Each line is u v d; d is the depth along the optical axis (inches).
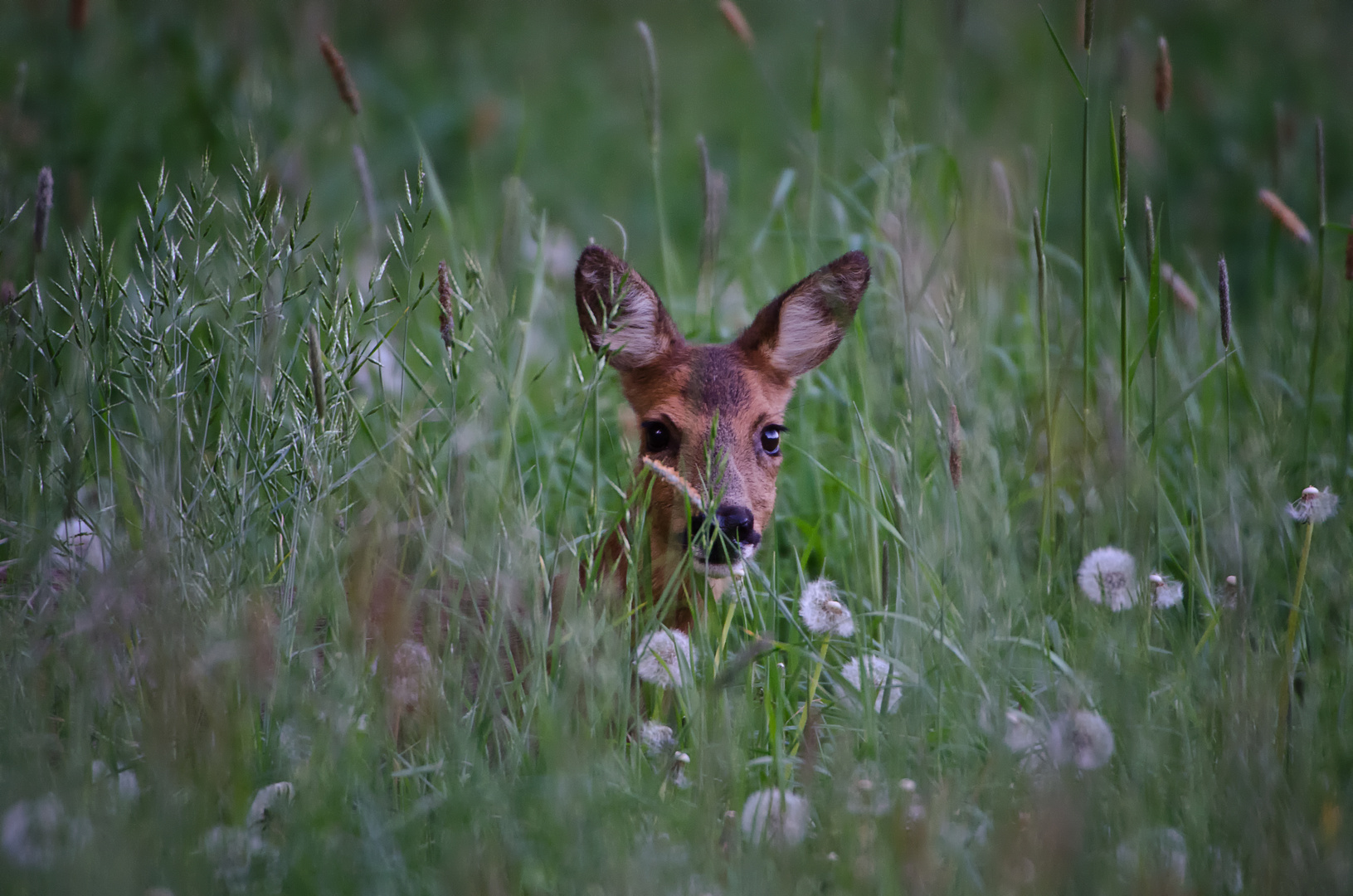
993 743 293.1
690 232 807.1
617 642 317.4
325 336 343.9
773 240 674.8
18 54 667.4
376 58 908.6
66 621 302.4
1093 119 770.2
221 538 327.0
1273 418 394.0
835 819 266.7
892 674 327.6
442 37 987.3
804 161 613.6
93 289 343.6
